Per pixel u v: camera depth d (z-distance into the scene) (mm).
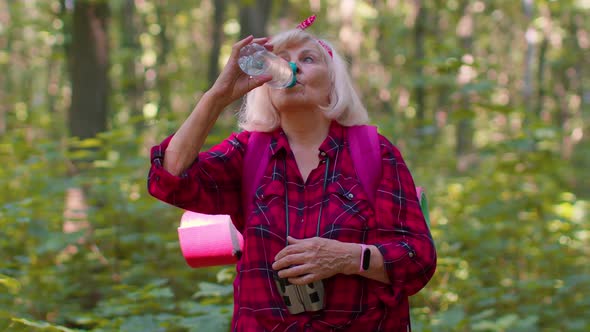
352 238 2057
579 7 16453
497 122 11789
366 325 2074
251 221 2094
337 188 2102
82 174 6527
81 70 8148
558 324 4820
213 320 3490
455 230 5898
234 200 2213
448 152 13031
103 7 8180
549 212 6664
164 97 18188
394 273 2037
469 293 4949
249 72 2076
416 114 12789
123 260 5359
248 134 2258
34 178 6148
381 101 16062
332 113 2154
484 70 6734
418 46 13734
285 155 2168
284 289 2037
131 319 3588
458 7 16844
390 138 9070
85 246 5480
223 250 2271
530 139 6363
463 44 16672
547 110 21000
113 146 6559
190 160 2086
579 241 6012
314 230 2066
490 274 5414
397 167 2158
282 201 2109
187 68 23688
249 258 2086
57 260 5367
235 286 2178
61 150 6480
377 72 16984
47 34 9617
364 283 2074
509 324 4016
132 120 6227
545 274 5750
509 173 6805
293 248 1998
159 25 20312
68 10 9555
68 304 4836
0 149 6562
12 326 3602
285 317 2041
